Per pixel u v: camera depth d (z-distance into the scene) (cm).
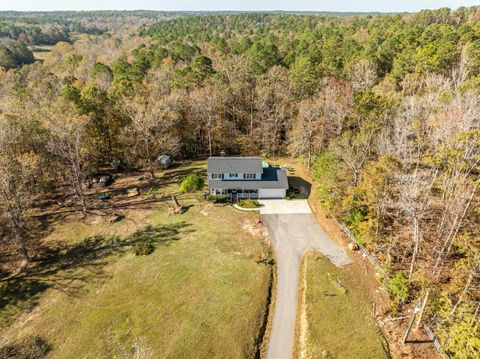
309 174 5800
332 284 3225
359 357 2502
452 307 2470
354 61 7550
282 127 6912
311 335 2709
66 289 3322
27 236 4116
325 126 5719
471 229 3066
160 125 6109
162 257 3712
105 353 2644
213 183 4991
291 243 3934
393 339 2662
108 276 3472
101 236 4175
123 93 6469
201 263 3594
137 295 3200
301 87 6875
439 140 3997
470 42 6731
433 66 6200
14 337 2825
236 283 3294
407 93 5881
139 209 4759
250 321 2880
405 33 8225
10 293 3294
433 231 3569
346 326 2775
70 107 5556
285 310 3039
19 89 7619
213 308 3009
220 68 9088
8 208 3594
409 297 2986
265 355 2638
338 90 6034
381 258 3484
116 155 6356
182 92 6712
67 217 4588
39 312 3062
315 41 10506
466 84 5084
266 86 6919
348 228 4009
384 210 3628
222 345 2670
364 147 4375
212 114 6656
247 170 5038
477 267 2372
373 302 3027
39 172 4956
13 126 4606
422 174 3812
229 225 4306
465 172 3547
